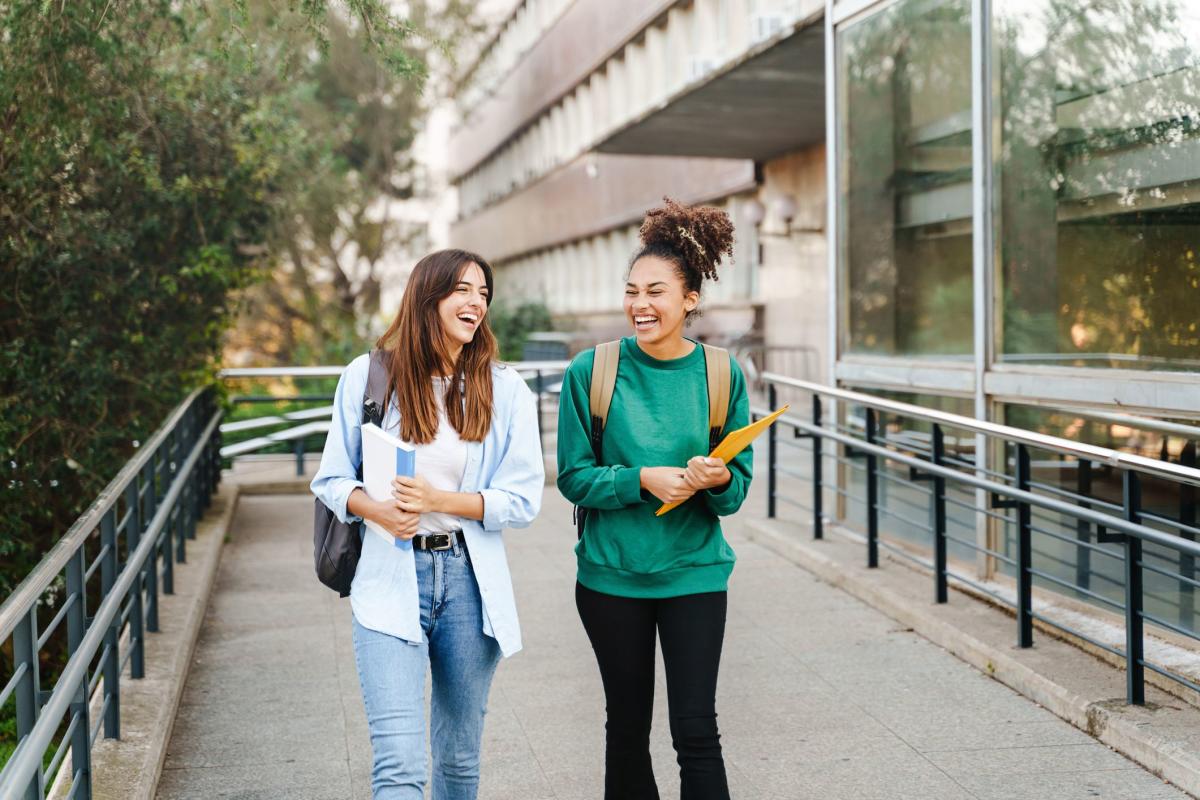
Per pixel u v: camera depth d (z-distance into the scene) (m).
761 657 5.67
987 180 6.44
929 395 7.21
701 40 18.31
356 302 30.98
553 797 4.12
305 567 8.14
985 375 6.42
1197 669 4.78
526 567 7.95
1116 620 5.59
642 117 13.45
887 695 5.07
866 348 7.97
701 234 3.23
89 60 7.07
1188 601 5.14
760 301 17.98
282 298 28.30
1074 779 4.11
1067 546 5.96
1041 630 5.57
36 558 8.63
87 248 8.34
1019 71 6.21
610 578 3.21
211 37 7.50
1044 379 5.94
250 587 7.54
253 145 9.32
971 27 6.59
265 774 4.39
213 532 8.84
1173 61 5.16
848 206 8.17
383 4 6.11
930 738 4.54
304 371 11.02
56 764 3.31
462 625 3.07
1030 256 6.15
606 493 3.13
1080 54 5.77
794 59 10.36
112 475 8.80
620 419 3.23
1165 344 5.22
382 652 2.97
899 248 7.50
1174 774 4.01
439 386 3.12
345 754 4.59
